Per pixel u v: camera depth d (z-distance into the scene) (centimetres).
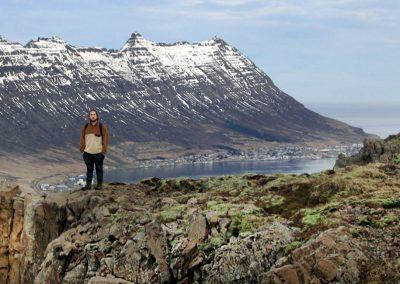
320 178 2822
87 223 2666
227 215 2412
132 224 2466
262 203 2647
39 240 2852
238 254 2117
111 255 2345
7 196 3066
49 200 2920
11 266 2950
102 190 3092
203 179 3356
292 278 1844
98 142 3100
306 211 2352
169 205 2742
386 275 1809
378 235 1978
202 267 2188
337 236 1944
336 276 1833
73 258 2434
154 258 2247
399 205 2223
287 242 2112
